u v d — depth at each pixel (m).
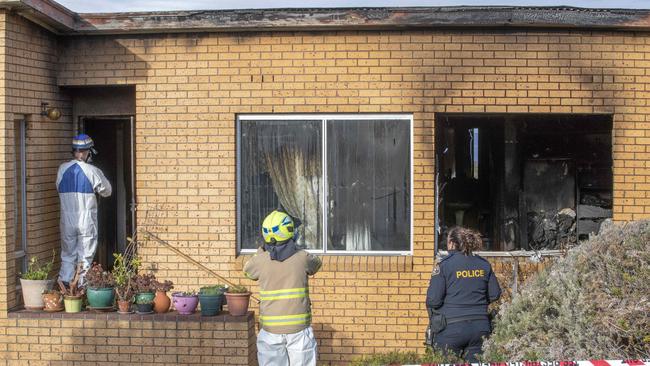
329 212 10.33
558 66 9.89
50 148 10.33
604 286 6.81
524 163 10.73
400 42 10.00
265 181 10.37
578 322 6.79
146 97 10.31
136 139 10.34
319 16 9.81
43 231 10.16
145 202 10.34
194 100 10.26
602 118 10.57
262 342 7.57
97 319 9.57
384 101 10.04
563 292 7.11
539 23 9.64
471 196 10.79
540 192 10.73
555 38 9.89
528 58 9.90
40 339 9.60
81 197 10.12
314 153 10.30
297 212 10.34
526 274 9.94
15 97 9.48
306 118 10.27
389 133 10.23
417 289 10.03
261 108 10.18
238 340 9.45
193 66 10.24
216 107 10.23
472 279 8.12
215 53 10.22
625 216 9.95
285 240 7.63
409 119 10.16
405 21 9.71
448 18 9.68
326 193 10.31
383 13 9.73
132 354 9.55
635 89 9.91
